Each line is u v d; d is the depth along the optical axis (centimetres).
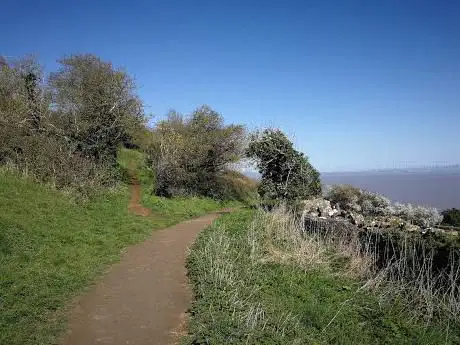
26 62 2572
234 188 3409
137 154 3359
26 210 1372
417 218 1477
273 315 794
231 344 646
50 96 2527
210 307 783
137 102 2675
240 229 1490
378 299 933
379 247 1155
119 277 1035
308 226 1455
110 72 2673
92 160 2294
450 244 996
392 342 784
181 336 720
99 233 1425
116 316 798
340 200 2019
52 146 1994
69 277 960
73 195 1780
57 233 1264
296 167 2184
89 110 2498
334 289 1003
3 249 1027
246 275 1002
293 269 1098
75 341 689
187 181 2844
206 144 3020
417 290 941
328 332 798
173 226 1841
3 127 2000
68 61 2670
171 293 930
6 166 1795
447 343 775
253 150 2245
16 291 824
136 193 2464
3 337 656
